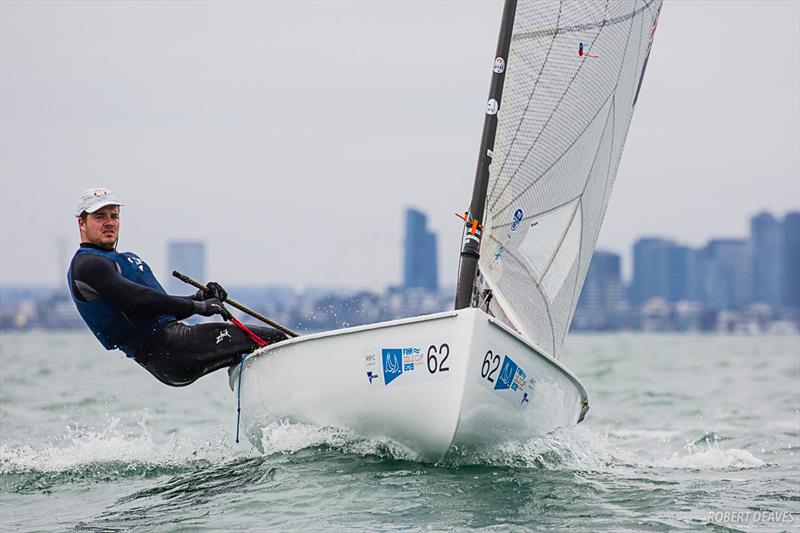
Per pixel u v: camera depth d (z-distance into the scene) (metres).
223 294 28.12
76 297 26.89
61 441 36.22
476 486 24.42
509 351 25.38
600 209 31.64
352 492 23.73
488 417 25.50
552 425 27.86
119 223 27.73
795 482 26.86
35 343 166.25
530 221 29.62
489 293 29.05
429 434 25.45
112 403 49.47
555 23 28.83
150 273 27.97
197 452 30.48
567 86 29.31
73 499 24.89
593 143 30.28
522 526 21.28
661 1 31.56
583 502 23.45
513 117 28.89
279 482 24.75
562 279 30.67
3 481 26.98
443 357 24.72
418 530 20.89
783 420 43.09
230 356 28.23
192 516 22.42
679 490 25.27
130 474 27.69
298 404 27.31
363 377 25.88
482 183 27.48
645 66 32.03
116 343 27.47
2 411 45.59
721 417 44.28
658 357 112.06
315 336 26.25
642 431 39.28
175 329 27.89
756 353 126.69
